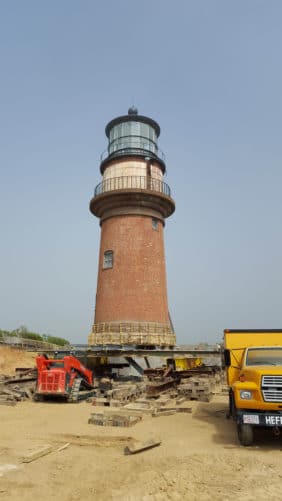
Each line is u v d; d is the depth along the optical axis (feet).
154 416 46.26
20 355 115.03
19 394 60.75
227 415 44.68
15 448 31.58
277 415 30.94
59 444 33.06
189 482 22.68
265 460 27.22
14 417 46.52
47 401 60.29
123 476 24.62
